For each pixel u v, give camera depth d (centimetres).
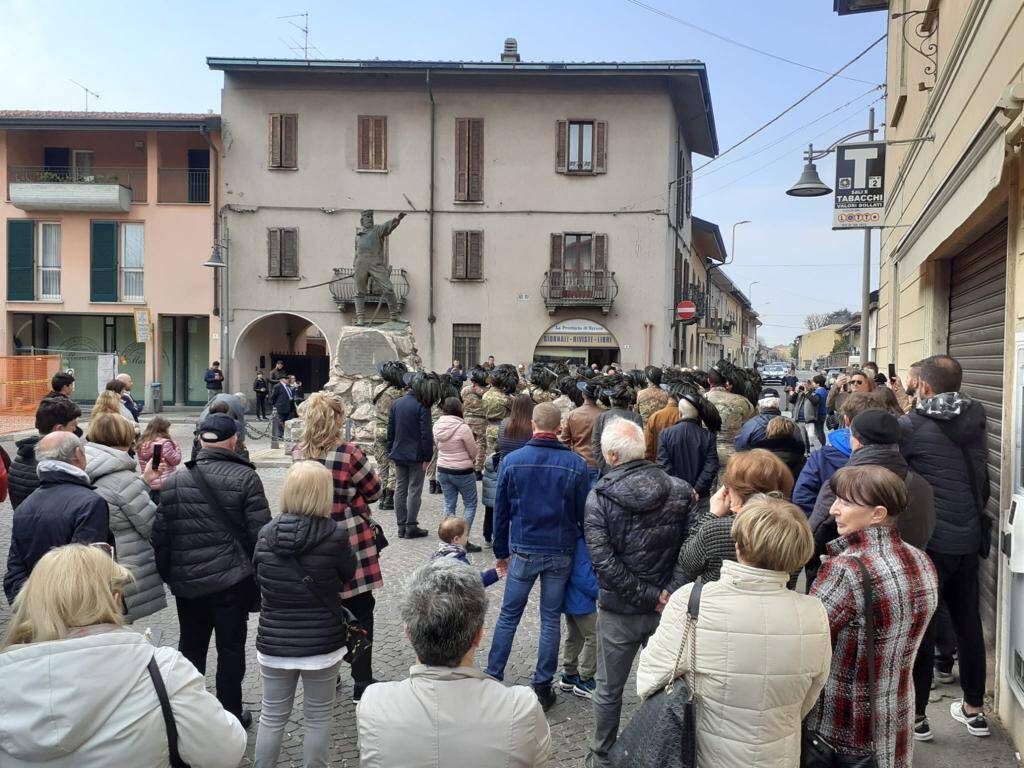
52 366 2028
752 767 239
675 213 2809
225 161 2711
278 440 1759
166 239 2739
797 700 245
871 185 938
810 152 1044
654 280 2686
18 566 386
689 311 2691
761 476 318
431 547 844
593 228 2702
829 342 9019
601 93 2681
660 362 2694
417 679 221
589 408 691
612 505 364
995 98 525
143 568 425
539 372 1055
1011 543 406
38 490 394
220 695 401
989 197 502
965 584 412
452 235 2717
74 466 398
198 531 394
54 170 2797
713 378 743
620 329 2705
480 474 1170
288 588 350
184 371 2931
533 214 2705
